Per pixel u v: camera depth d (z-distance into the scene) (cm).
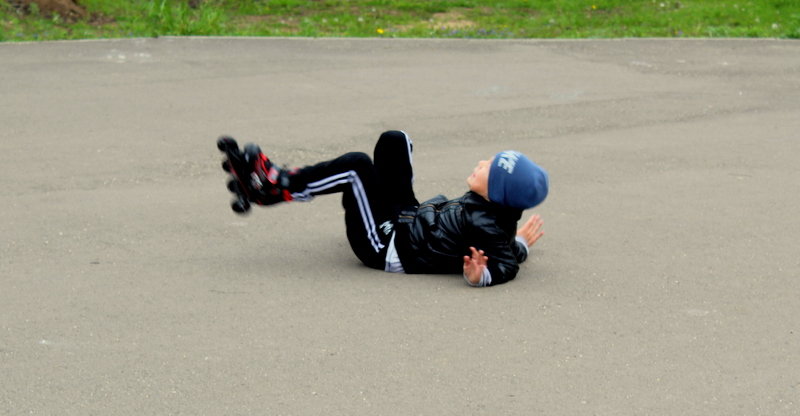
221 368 511
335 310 584
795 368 518
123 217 766
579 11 2066
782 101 1270
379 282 632
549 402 480
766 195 851
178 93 1227
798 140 1065
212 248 698
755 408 477
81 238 714
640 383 500
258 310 584
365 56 1494
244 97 1216
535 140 1048
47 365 511
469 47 1591
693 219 778
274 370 509
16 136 1015
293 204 803
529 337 552
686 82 1377
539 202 619
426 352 531
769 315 587
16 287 616
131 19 1794
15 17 1711
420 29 1816
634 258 684
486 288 622
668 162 962
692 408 476
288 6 2036
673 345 544
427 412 470
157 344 538
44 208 786
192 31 1666
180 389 489
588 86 1332
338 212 786
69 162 928
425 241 637
